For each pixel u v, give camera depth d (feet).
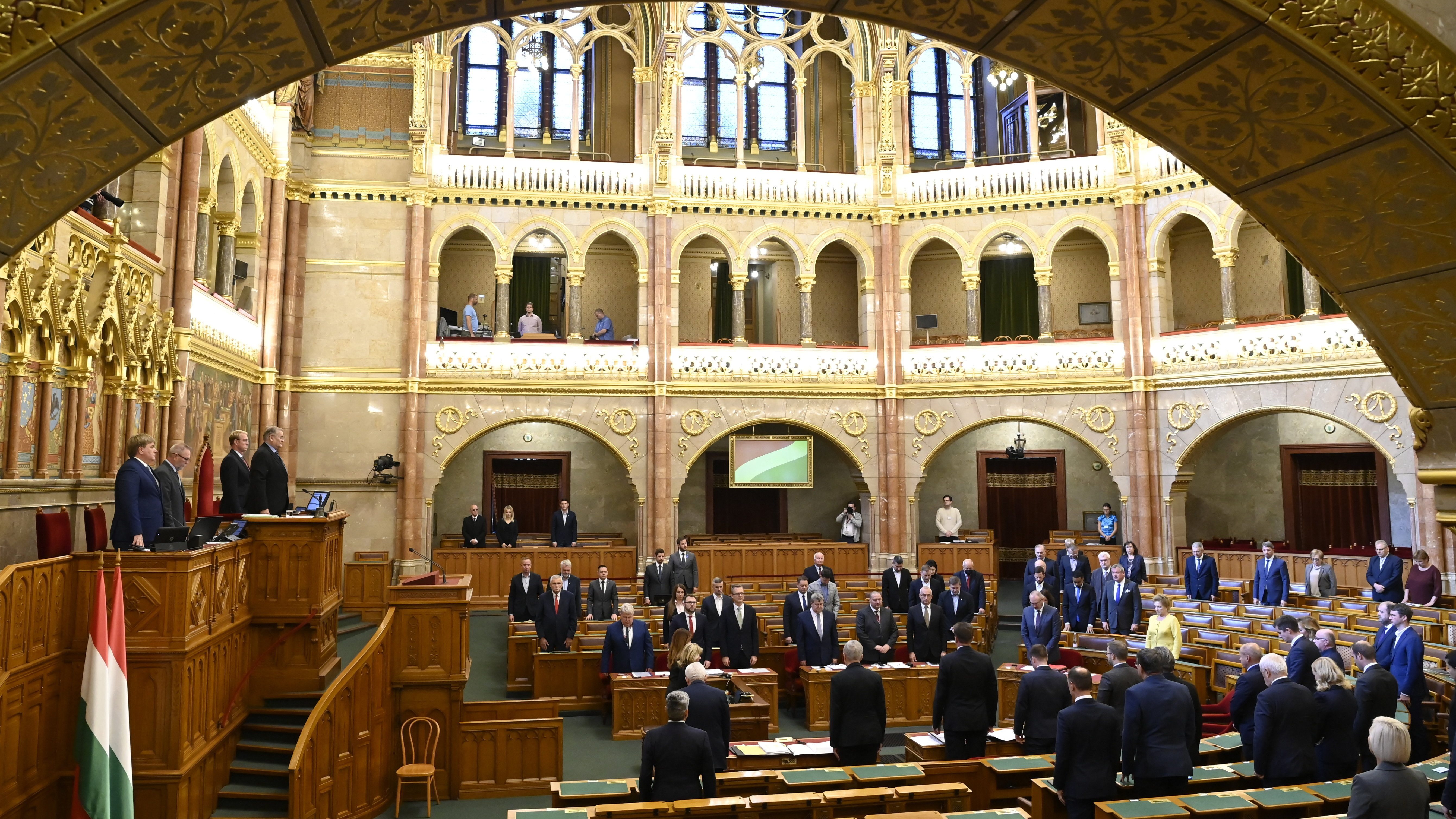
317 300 80.48
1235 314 79.61
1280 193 15.16
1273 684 29.53
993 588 76.59
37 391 40.40
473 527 81.71
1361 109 13.08
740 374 85.46
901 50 88.89
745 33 89.35
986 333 99.30
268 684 42.65
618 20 94.99
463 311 91.61
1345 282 15.62
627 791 29.99
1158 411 81.10
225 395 67.56
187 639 34.27
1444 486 15.40
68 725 33.76
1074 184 84.89
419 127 81.71
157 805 33.58
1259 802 25.11
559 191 84.53
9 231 15.12
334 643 47.03
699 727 33.45
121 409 47.98
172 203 55.47
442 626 43.60
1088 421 82.64
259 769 38.96
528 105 94.58
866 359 87.40
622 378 84.23
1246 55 13.30
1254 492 88.69
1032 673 35.83
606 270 97.96
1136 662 46.14
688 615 51.11
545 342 83.66
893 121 88.69
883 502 85.61
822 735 48.01
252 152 71.51
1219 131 14.89
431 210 83.10
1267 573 62.03
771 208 87.15
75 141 14.05
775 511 99.86
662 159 85.66
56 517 35.01
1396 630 39.91
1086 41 14.39
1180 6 12.87
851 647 35.40
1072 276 97.30
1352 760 30.09
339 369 80.18
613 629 50.39
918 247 88.22
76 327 42.57
